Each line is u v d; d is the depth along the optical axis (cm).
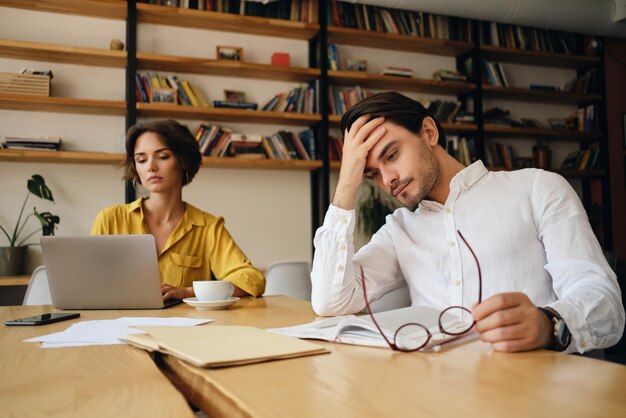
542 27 442
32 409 51
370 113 119
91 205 365
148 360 74
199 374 61
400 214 142
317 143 407
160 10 360
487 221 121
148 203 205
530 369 61
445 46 436
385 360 68
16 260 333
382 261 136
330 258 122
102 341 89
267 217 405
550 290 116
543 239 113
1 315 138
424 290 130
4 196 349
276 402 49
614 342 85
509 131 440
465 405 47
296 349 72
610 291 87
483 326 73
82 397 55
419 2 398
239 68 379
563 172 458
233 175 399
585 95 470
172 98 363
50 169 358
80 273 143
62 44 363
